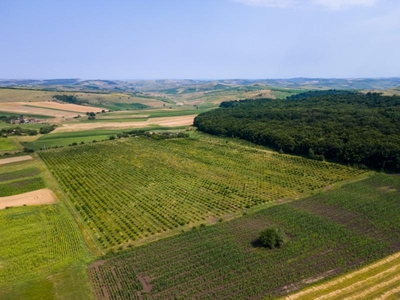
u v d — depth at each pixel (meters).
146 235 77.94
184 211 91.50
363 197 96.31
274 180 116.50
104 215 90.12
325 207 90.25
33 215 88.56
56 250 70.62
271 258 65.44
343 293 53.41
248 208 92.44
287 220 82.62
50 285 58.59
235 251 68.62
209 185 112.44
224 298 53.94
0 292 56.81
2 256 68.25
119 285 58.41
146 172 128.25
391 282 55.97
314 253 66.81
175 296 54.97
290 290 55.06
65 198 102.81
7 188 111.38
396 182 108.75
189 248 70.56
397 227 77.06
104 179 120.75
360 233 74.88
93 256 68.81
